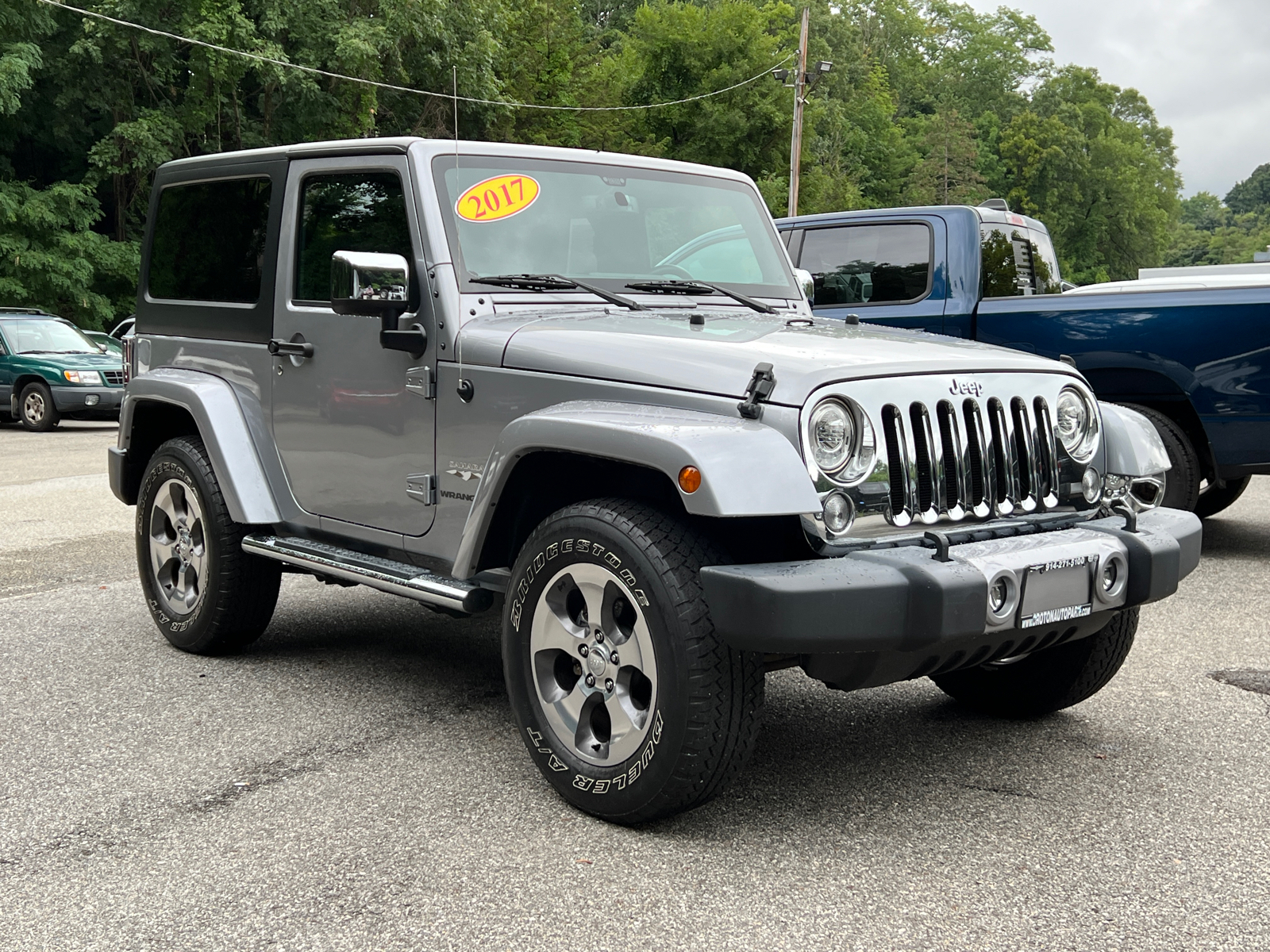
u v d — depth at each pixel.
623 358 3.28
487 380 3.55
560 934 2.58
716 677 2.93
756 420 2.98
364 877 2.86
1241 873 2.90
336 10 28.98
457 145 3.95
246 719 4.09
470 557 3.50
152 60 28.11
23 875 2.87
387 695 4.38
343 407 4.10
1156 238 102.50
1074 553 3.15
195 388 4.59
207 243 4.82
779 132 54.41
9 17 24.81
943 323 7.30
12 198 25.00
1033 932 2.60
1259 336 6.44
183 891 2.79
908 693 4.50
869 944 2.54
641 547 3.00
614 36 72.19
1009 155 96.06
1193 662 4.91
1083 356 6.88
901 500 3.11
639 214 4.29
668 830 3.16
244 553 4.62
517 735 3.93
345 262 3.55
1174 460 6.65
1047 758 3.76
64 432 16.53
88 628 5.36
